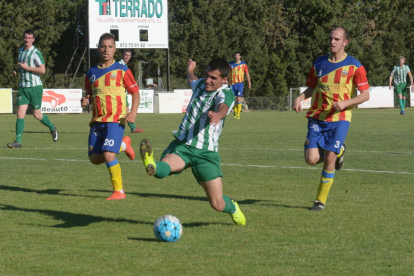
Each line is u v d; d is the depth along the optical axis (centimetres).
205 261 874
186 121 1065
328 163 1280
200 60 8612
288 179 1725
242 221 1119
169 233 983
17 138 2586
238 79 4909
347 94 1311
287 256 903
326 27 8994
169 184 1639
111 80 1391
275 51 9156
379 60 8775
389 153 2355
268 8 9144
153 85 7825
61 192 1507
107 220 1169
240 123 4331
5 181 1678
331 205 1332
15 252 923
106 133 1398
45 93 5994
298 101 1339
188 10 8738
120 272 820
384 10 9562
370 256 904
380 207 1305
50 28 8469
